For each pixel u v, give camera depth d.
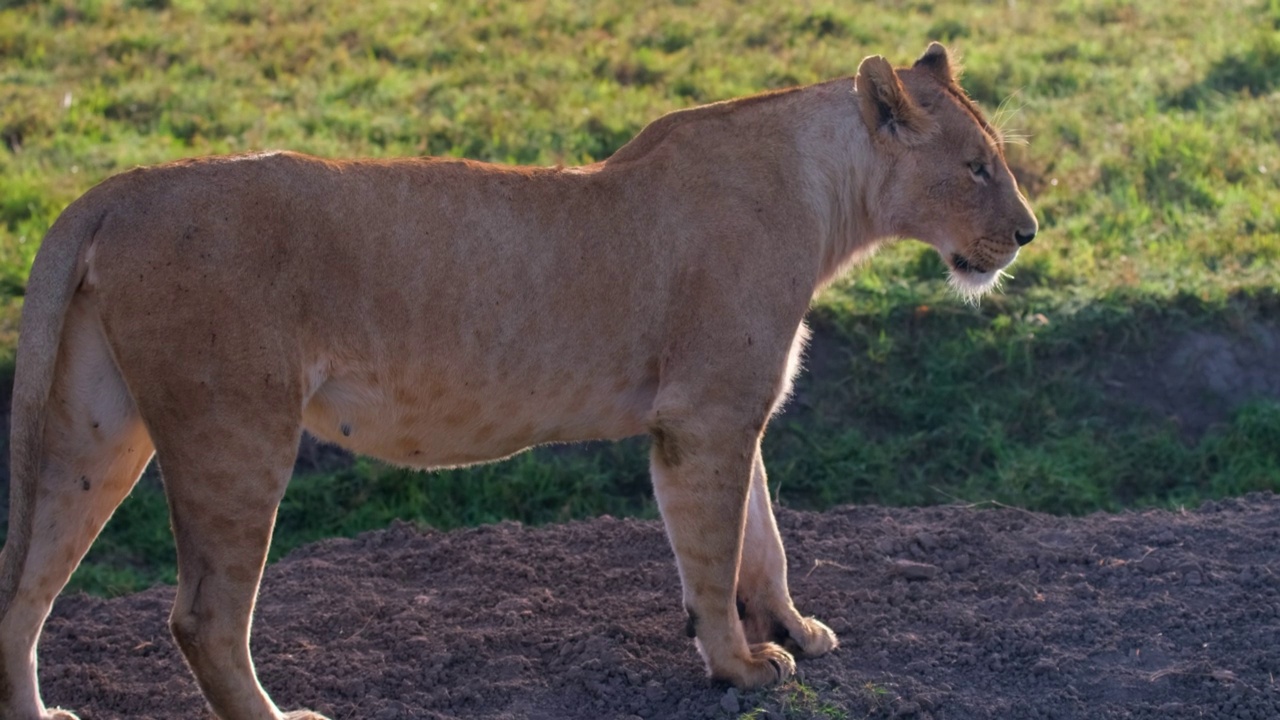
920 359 12.95
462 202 6.52
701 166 7.04
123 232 6.04
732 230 6.91
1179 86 18.75
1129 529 9.30
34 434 5.93
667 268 6.83
